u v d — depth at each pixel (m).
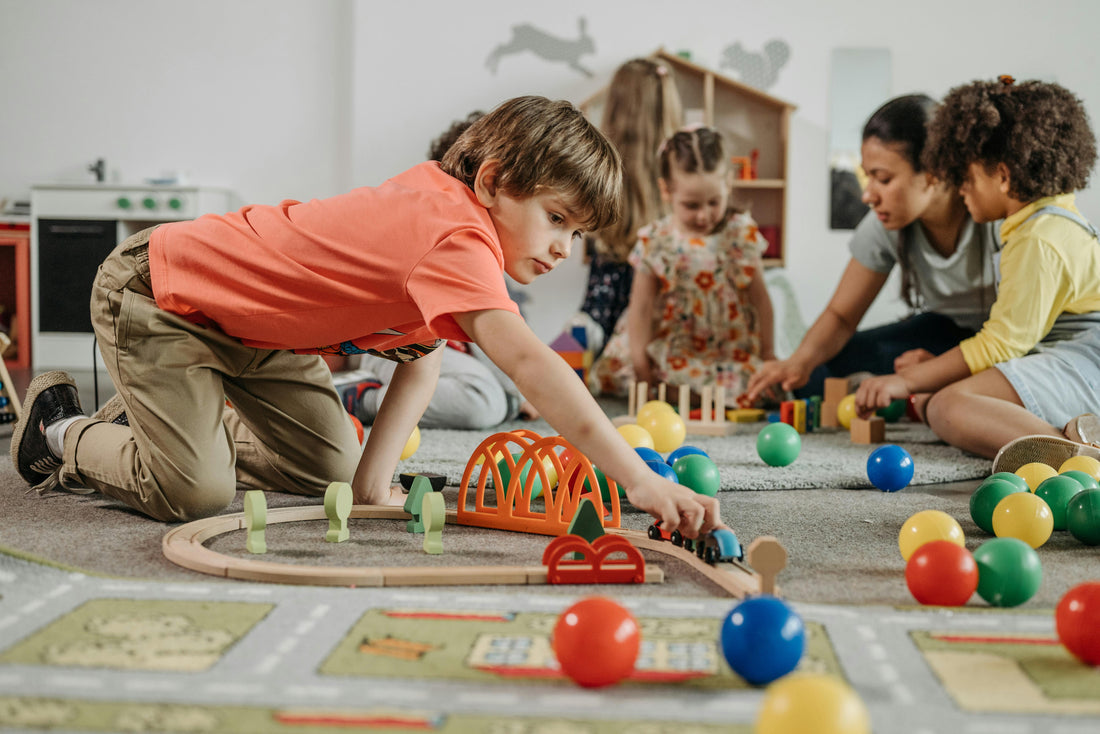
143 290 1.22
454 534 1.17
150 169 4.13
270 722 0.59
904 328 2.80
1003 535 1.14
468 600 0.85
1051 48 3.62
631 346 3.01
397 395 1.31
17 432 1.39
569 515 1.18
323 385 1.39
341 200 1.14
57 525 1.18
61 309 3.80
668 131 3.38
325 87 4.07
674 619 0.81
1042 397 1.88
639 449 1.36
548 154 1.03
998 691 0.66
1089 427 1.66
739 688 0.66
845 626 0.79
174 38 4.09
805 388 2.90
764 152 3.64
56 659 0.69
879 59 3.61
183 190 3.78
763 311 2.96
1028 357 1.95
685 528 0.97
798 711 0.51
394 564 1.00
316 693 0.64
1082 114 2.00
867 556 1.08
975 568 0.86
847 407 2.40
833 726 0.50
